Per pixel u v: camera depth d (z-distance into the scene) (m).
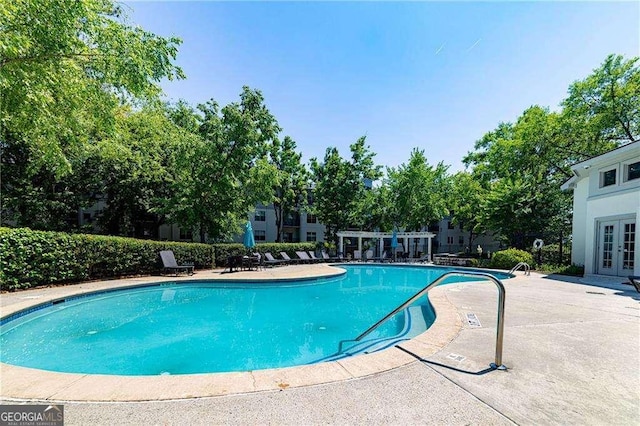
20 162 15.37
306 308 7.47
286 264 17.42
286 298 8.57
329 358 4.26
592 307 5.57
